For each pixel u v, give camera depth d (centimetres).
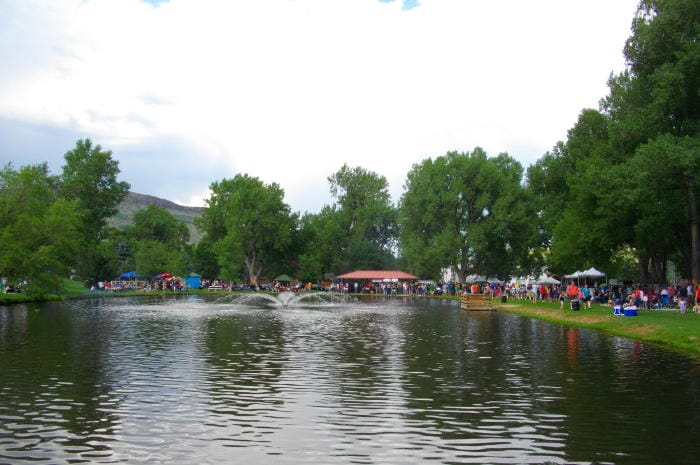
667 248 5009
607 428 1064
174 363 1786
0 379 1512
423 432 1036
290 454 914
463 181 8475
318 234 11894
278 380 1509
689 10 3694
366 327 3114
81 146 8831
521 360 1891
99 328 2948
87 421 1101
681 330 2481
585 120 5666
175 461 880
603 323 3112
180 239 14675
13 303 5453
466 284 9131
